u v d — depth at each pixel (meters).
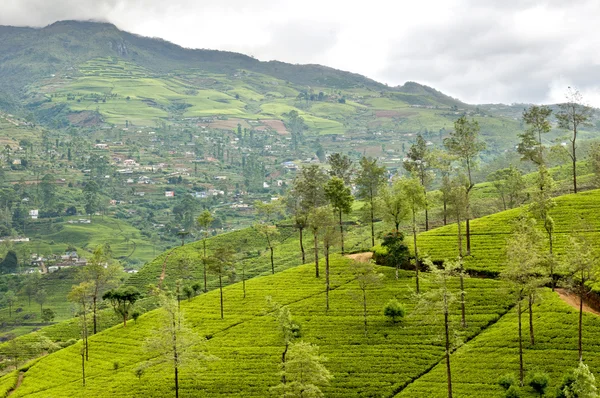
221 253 117.19
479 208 151.00
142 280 189.75
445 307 73.69
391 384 80.62
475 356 83.19
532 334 83.25
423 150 159.12
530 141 148.00
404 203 116.00
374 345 91.94
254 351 95.56
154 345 79.44
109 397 87.75
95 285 121.81
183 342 80.44
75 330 146.88
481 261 113.50
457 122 128.88
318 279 125.06
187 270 188.50
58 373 104.50
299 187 157.12
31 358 127.81
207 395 84.06
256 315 111.06
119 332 119.69
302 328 100.50
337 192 127.69
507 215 140.62
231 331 105.12
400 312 98.38
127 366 100.81
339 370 85.62
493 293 101.12
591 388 61.06
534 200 108.50
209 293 131.12
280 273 135.50
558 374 74.56
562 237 115.12
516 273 76.81
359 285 109.75
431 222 174.88
